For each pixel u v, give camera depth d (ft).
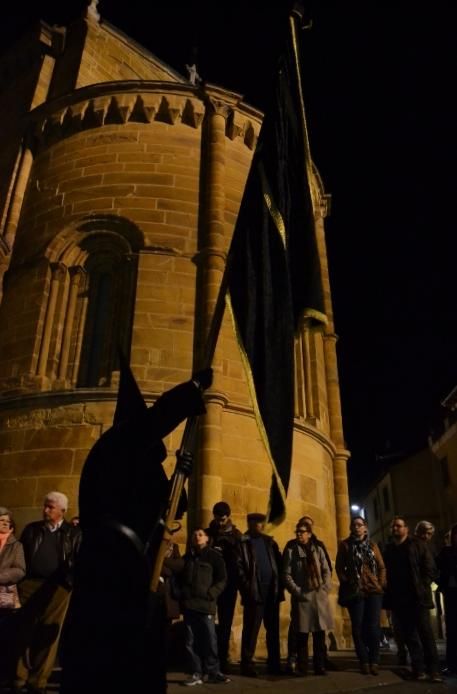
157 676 7.29
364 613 26.53
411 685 22.99
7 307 43.75
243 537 26.27
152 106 47.65
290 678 24.12
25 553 19.89
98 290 43.60
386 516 114.01
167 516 8.18
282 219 12.65
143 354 38.63
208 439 35.78
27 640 9.76
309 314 12.12
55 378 40.45
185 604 23.08
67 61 60.44
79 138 48.37
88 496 7.89
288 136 13.56
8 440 37.06
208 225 43.55
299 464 40.29
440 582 28.02
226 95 48.98
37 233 45.73
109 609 7.13
